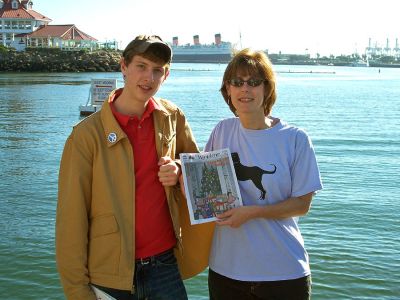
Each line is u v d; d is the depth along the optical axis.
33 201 9.34
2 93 36.72
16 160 13.39
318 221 8.23
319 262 6.52
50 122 21.48
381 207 9.09
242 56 3.07
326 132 19.23
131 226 2.93
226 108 28.77
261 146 3.11
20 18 92.50
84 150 2.88
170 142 3.09
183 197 3.26
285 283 3.07
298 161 3.10
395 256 6.76
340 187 10.57
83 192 2.87
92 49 90.12
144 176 2.98
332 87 53.41
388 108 29.97
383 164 13.13
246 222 3.10
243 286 3.10
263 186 3.09
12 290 5.82
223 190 3.09
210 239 3.29
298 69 141.00
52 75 68.44
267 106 3.19
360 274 6.18
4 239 7.30
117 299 2.94
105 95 23.00
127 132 2.97
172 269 3.12
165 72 3.00
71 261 2.85
